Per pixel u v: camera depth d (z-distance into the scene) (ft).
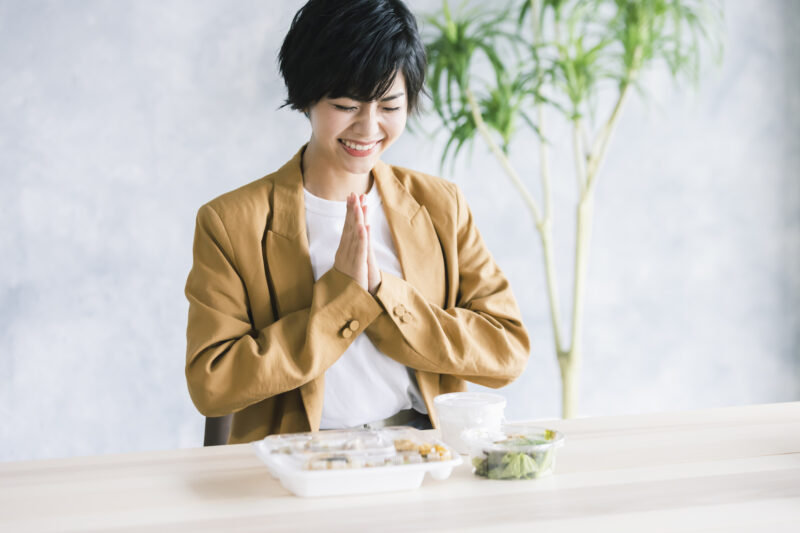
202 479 2.96
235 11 9.32
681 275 10.61
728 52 10.62
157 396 9.29
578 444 3.39
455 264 4.46
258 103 9.41
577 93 9.95
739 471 2.99
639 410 10.52
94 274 9.08
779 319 10.94
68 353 9.05
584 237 10.11
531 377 10.13
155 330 9.25
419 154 9.73
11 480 2.96
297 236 4.15
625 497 2.69
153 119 9.14
